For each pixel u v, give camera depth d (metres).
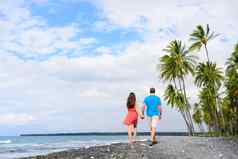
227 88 70.88
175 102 62.25
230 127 78.62
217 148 13.26
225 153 12.16
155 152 12.30
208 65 68.00
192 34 63.78
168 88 63.06
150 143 14.86
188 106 63.28
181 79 62.34
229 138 17.41
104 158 11.56
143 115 14.25
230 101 74.62
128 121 14.52
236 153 12.20
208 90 69.56
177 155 11.71
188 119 63.41
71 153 13.34
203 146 13.77
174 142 15.21
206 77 67.69
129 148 13.38
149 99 14.16
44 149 45.56
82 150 13.95
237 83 67.81
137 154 11.92
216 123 70.94
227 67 69.19
